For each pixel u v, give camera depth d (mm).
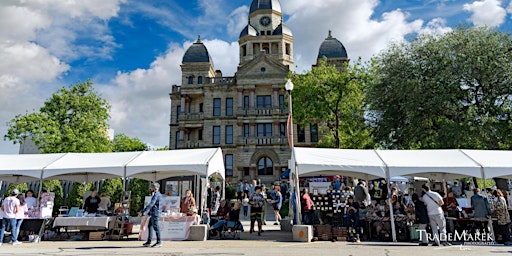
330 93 30125
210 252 10141
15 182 17781
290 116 16328
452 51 22266
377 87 25219
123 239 13398
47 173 14219
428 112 22203
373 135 26766
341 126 30156
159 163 14055
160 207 11609
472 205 12539
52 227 13938
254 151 39438
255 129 40500
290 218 16156
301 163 12891
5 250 10688
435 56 22453
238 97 40969
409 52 24266
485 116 20016
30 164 14750
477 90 22375
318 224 13570
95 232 13320
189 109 43469
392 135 25047
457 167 12719
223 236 13742
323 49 44000
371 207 14695
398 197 15258
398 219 13008
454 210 13711
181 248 11000
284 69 40969
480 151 14266
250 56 48844
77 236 14047
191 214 13562
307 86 30562
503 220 11961
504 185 18734
